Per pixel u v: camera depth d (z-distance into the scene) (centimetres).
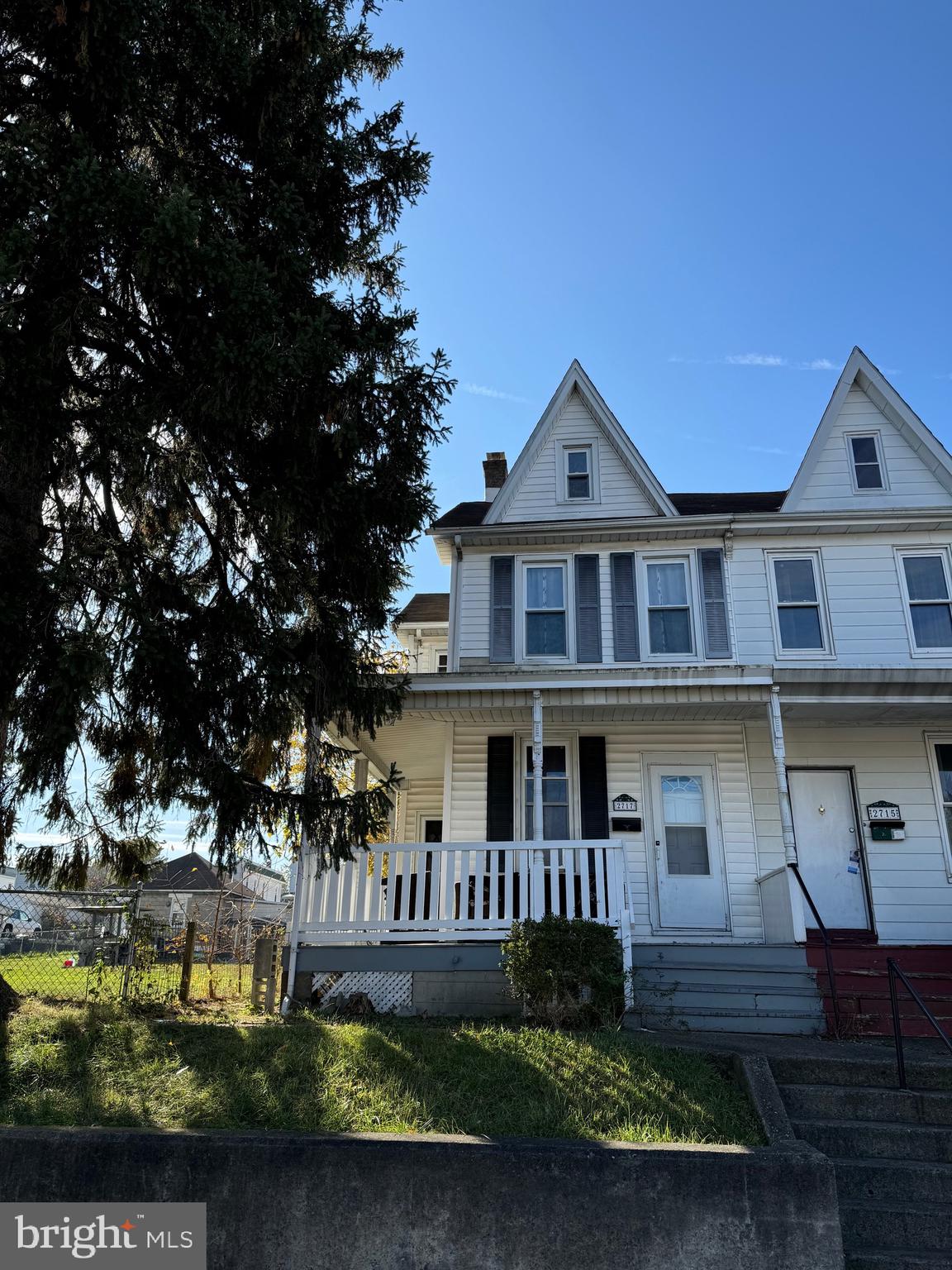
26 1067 627
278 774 909
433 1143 487
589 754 1259
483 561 1398
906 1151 585
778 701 1073
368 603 904
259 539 908
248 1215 477
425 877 961
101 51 755
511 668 1320
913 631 1291
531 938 796
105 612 799
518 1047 675
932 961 959
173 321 766
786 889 1003
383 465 855
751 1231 461
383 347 859
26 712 730
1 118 816
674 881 1200
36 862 881
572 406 1522
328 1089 593
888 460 1413
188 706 768
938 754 1224
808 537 1352
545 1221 468
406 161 940
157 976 975
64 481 881
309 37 877
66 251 699
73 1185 489
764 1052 700
